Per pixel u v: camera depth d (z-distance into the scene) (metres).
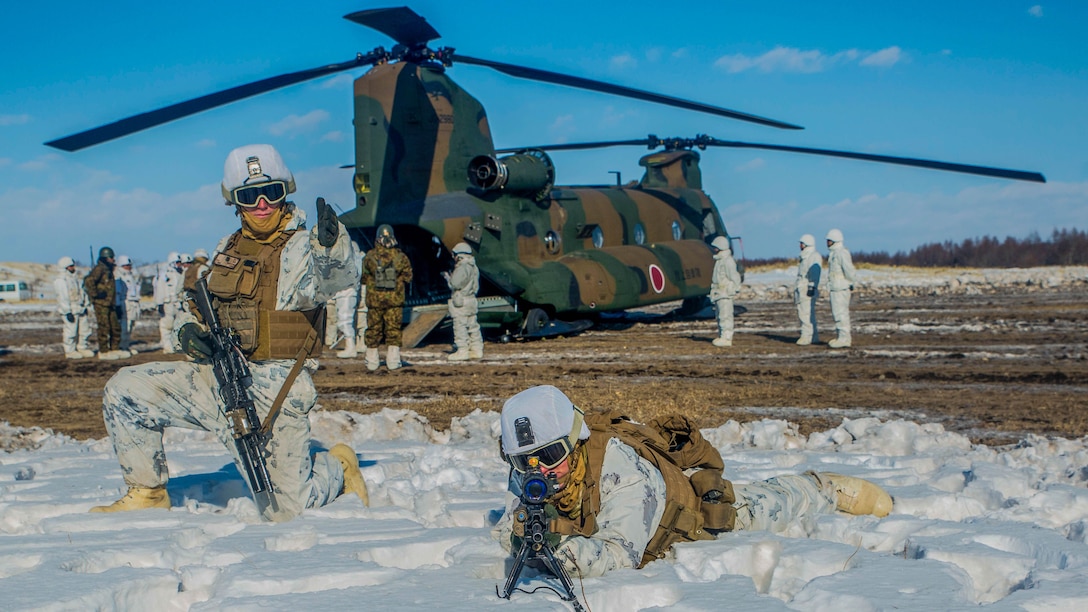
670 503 4.32
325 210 5.16
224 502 6.57
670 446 4.92
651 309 35.94
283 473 5.54
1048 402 11.77
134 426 5.62
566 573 3.83
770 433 8.62
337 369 17.59
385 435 9.54
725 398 12.52
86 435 11.05
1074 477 6.65
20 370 19.45
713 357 18.20
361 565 4.28
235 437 5.38
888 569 4.10
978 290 43.22
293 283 5.41
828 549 4.46
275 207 5.48
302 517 5.52
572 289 22.94
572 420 3.96
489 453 8.03
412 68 21.28
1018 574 4.26
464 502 5.89
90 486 6.76
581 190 26.19
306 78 15.72
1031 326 23.48
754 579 4.43
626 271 24.84
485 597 3.83
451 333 24.58
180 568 4.38
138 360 21.64
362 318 21.34
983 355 17.28
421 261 22.78
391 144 21.23
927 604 3.59
